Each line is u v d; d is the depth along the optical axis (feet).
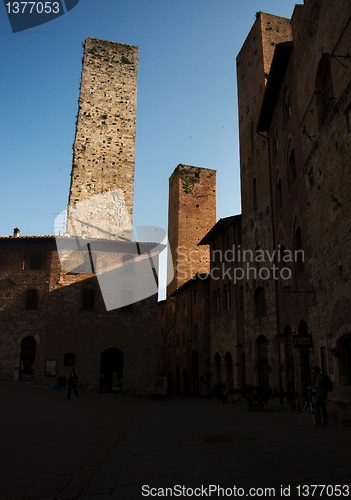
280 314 85.51
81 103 133.39
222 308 129.18
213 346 135.54
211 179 201.57
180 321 178.29
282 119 84.33
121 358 116.78
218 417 59.47
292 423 49.80
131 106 138.00
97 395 105.19
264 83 106.63
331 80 59.41
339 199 53.57
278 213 87.97
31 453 28.96
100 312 117.70
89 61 137.49
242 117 120.98
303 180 70.28
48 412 56.95
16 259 121.90
